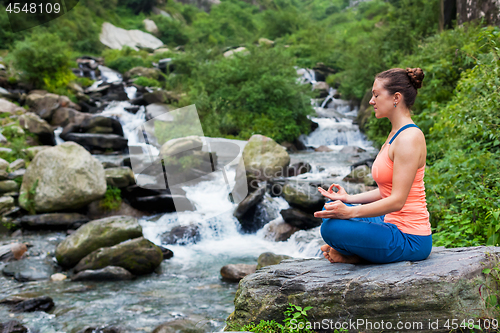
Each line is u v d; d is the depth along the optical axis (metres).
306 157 10.25
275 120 12.26
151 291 4.36
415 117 6.62
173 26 35.94
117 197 6.94
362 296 1.91
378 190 2.10
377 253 2.00
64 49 16.62
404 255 2.01
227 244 6.04
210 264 5.26
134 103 15.09
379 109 1.94
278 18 31.27
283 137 12.35
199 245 6.01
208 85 13.39
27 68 14.95
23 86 14.95
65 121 12.37
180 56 18.59
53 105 12.95
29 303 3.82
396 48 14.22
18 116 11.48
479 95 4.06
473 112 3.92
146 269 4.90
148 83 19.50
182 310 3.83
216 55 19.17
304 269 2.14
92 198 6.55
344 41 23.27
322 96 17.69
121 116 13.41
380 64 14.77
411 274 1.91
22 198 6.46
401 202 1.78
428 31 13.15
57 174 6.34
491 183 3.60
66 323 3.55
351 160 9.48
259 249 5.80
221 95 12.80
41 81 15.30
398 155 1.79
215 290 4.39
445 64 7.05
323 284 1.97
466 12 8.34
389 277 1.91
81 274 4.65
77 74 20.30
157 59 25.88
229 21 39.28
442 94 6.97
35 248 5.46
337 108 16.44
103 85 18.36
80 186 6.38
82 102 14.65
